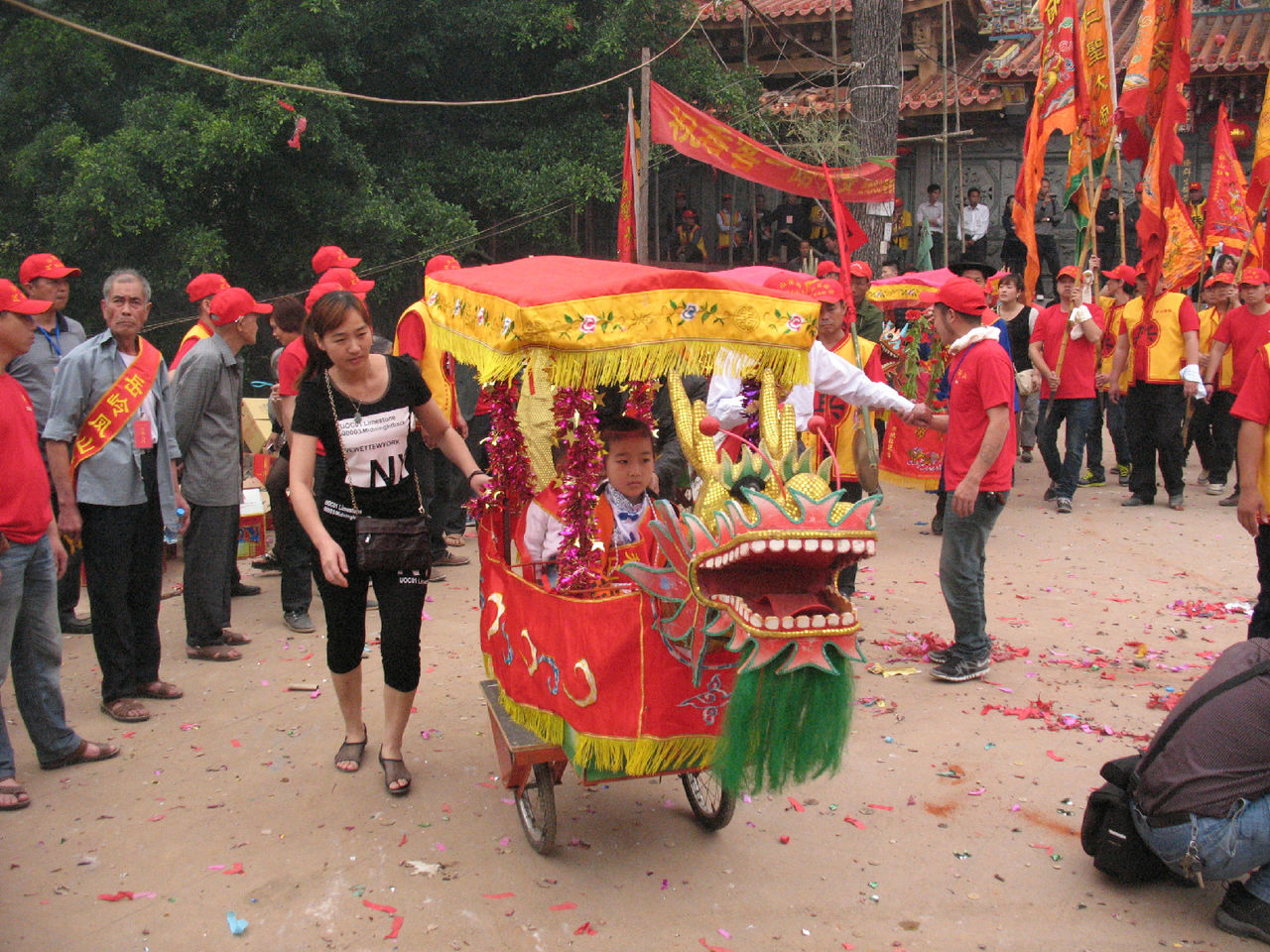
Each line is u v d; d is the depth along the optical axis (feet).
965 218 57.41
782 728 10.24
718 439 17.33
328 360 14.25
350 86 48.78
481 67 52.03
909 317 30.37
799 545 10.02
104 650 17.38
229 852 13.35
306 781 15.26
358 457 14.37
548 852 13.03
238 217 46.98
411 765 15.79
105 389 16.94
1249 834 11.33
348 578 14.73
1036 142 36.86
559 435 12.76
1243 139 54.34
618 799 14.71
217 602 20.04
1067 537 28.68
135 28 45.50
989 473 17.85
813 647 10.18
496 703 14.05
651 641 11.30
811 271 46.85
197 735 16.88
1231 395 32.09
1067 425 31.27
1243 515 17.16
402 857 13.20
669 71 51.19
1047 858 13.14
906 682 18.78
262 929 11.76
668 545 11.21
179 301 46.21
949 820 14.03
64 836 13.76
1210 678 12.16
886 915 11.96
